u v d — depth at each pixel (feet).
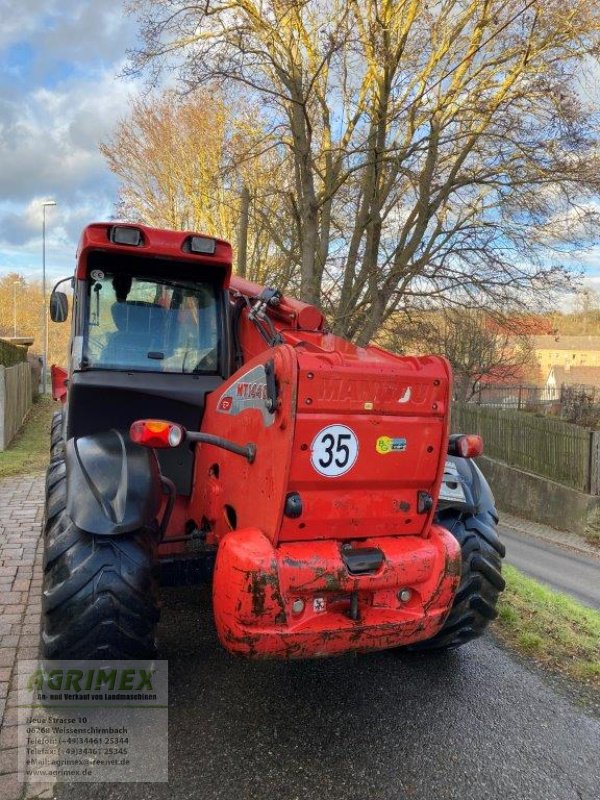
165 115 57.57
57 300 14.62
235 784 8.63
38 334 215.92
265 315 13.06
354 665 12.18
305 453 8.50
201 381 12.60
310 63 28.40
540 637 13.78
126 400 12.07
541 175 29.50
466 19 28.32
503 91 29.30
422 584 9.46
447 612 9.68
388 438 9.02
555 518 49.39
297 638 8.65
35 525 19.98
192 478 12.00
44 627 9.44
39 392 76.54
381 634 9.14
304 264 29.48
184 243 12.38
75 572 9.21
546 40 28.14
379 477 9.11
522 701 11.10
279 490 8.58
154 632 9.71
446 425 9.38
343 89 30.99
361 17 27.53
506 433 58.70
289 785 8.65
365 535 9.38
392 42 27.78
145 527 9.59
